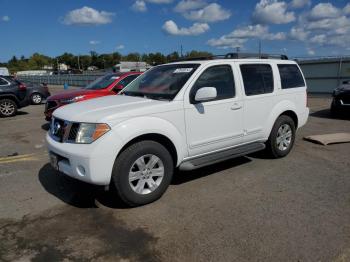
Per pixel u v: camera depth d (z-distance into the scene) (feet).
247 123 17.46
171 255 10.11
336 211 12.83
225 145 16.61
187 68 15.87
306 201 13.79
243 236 11.08
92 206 13.62
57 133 13.89
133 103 14.05
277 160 19.65
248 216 12.49
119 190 12.83
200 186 15.58
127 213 12.92
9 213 13.08
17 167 19.04
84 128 12.60
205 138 15.51
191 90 14.84
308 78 67.87
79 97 28.32
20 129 32.24
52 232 11.58
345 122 33.27
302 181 16.12
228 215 12.60
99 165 12.25
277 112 19.02
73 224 12.12
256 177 16.74
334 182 15.96
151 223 12.09
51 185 16.05
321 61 64.85
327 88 64.90
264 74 18.62
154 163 13.60
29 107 54.03
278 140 19.63
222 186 15.56
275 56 20.54
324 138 24.38
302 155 20.68
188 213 12.83
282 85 19.62
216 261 9.77
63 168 13.33
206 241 10.82
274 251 10.19
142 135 13.32
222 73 16.38
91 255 10.19
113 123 12.51
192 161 15.19
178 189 15.25
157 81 16.37
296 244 10.55
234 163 19.08
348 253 10.03
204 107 15.20
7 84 42.14
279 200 13.91
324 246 10.41
